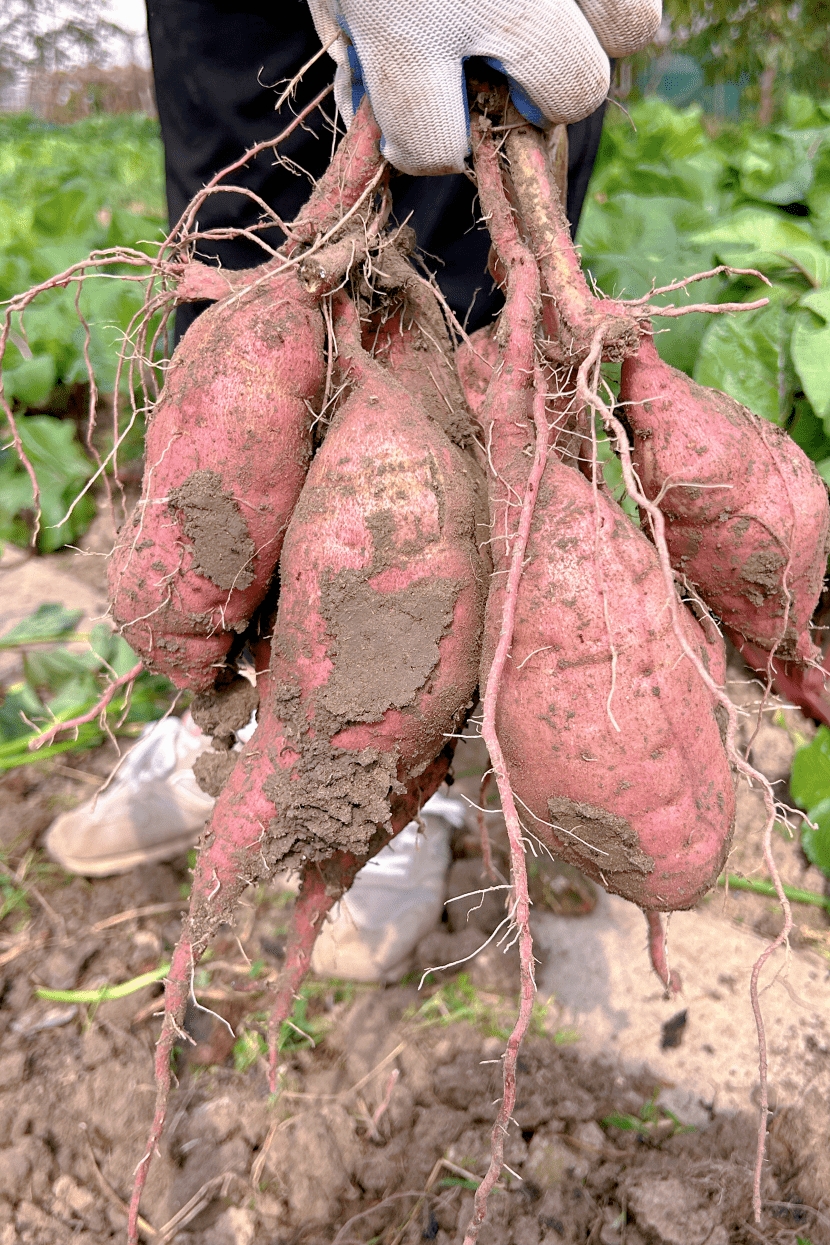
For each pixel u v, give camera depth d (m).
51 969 0.79
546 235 0.63
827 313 0.90
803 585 0.65
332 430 0.62
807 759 0.85
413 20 0.60
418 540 0.60
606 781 0.59
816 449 0.97
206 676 0.66
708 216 1.25
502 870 0.84
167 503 0.62
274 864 0.62
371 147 0.64
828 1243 0.67
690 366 1.03
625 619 0.59
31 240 1.74
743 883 0.84
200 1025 0.77
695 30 3.03
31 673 1.01
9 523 1.33
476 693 0.64
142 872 0.85
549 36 0.60
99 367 1.34
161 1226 0.69
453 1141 0.71
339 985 0.79
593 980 0.79
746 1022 0.76
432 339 0.68
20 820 0.89
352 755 0.61
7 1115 0.72
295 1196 0.69
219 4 0.80
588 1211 0.68
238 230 0.65
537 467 0.60
